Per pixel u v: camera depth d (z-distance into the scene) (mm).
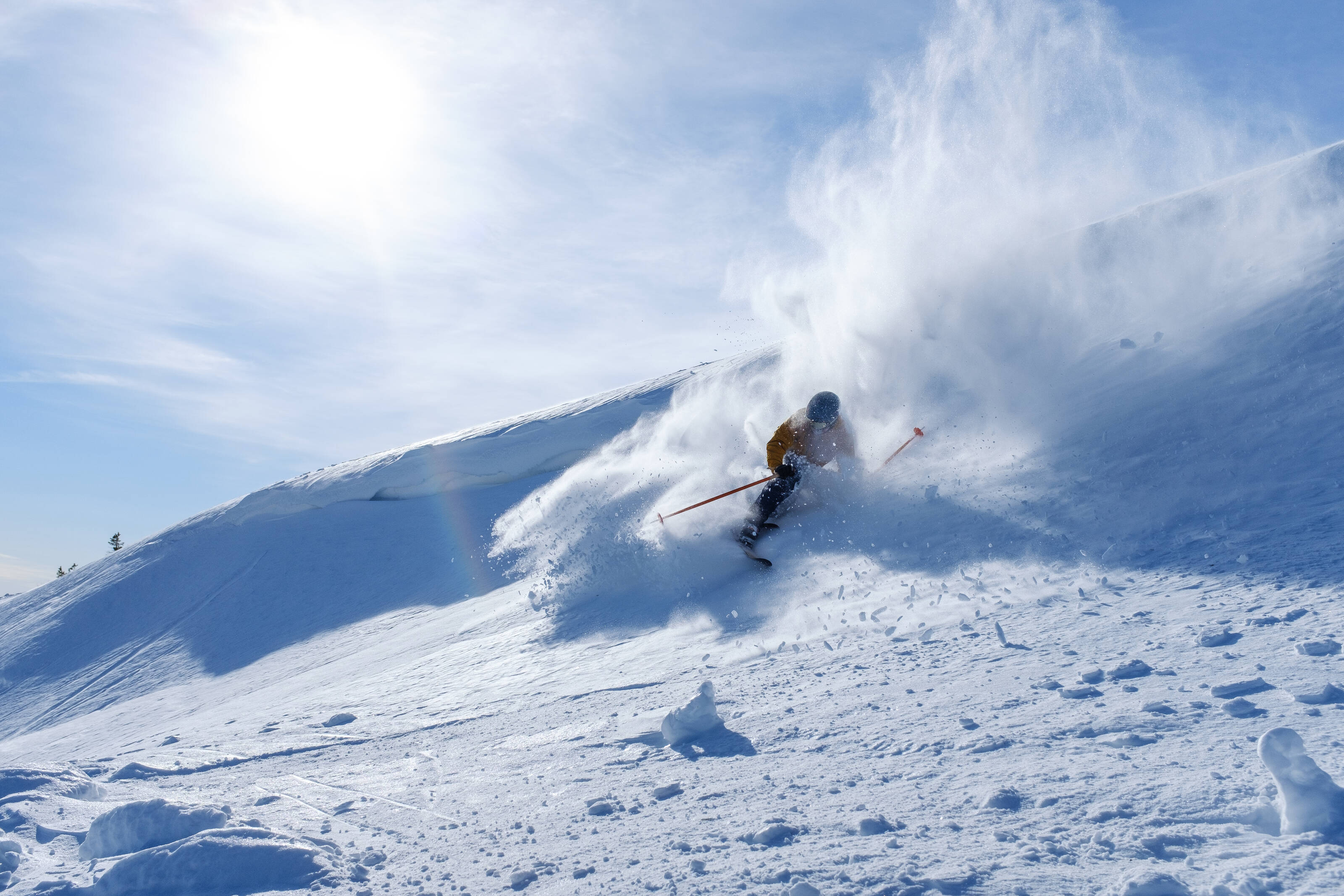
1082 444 4695
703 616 4734
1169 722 1766
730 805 1892
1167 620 2467
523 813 2197
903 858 1393
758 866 1483
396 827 2281
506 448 16984
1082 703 2012
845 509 5609
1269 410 3939
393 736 3857
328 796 2777
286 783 3066
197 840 2018
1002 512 4277
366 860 1998
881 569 4234
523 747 3035
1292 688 1785
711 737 2549
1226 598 2506
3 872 2188
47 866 2223
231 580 14531
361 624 10602
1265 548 2801
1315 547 2662
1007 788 1612
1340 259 5137
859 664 2955
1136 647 2322
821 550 5027
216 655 11766
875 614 3572
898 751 2006
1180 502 3504
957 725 2074
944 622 3172
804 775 1991
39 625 15477
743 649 3771
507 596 8430
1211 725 1704
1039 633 2705
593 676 4172
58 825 2605
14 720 11805
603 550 7348
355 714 4754
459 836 2090
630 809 2027
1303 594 2344
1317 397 3814
